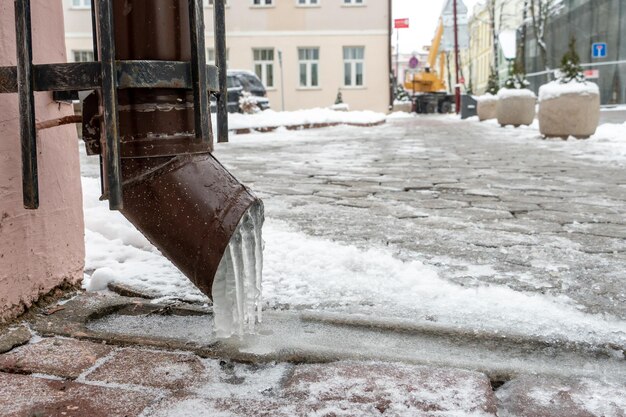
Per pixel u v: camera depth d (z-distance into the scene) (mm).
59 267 2426
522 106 17750
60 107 2398
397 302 2350
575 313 2229
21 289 2158
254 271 1964
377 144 12039
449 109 41062
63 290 2461
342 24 31609
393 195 5262
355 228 3785
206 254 1815
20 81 1729
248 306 1956
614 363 1861
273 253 3045
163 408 1538
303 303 2338
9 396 1597
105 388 1648
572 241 3439
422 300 2375
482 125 20156
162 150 1815
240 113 19172
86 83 1733
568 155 9102
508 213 4352
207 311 2254
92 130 1897
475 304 2312
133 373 1741
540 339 1949
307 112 20469
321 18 31484
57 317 2180
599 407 1560
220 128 2113
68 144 2492
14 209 2105
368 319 2115
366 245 3314
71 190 2521
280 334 2027
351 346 1943
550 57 26859
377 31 31641
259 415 1502
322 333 2049
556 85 12211
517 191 5477
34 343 1955
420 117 32438
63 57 2418
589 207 4613
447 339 2012
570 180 6258
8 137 2057
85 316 2191
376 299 2387
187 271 1879
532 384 1685
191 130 1876
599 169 7242
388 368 1767
